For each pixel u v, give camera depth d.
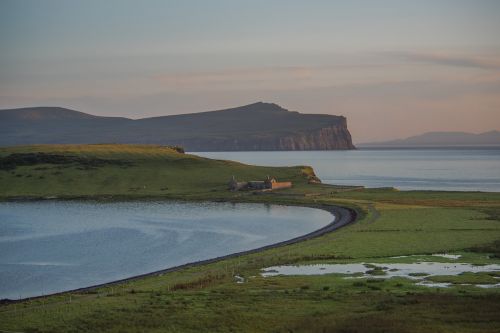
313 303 78.75
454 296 80.94
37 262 123.25
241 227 175.62
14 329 69.25
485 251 120.81
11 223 185.00
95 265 120.12
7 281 106.31
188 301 80.81
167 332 67.19
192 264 115.06
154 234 161.75
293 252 122.81
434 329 66.25
